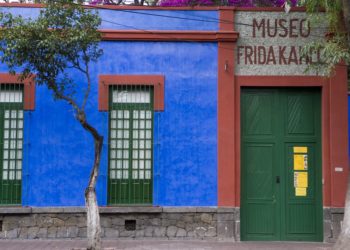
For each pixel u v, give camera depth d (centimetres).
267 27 1109
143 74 1095
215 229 1071
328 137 1087
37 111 1077
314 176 1099
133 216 1069
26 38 848
